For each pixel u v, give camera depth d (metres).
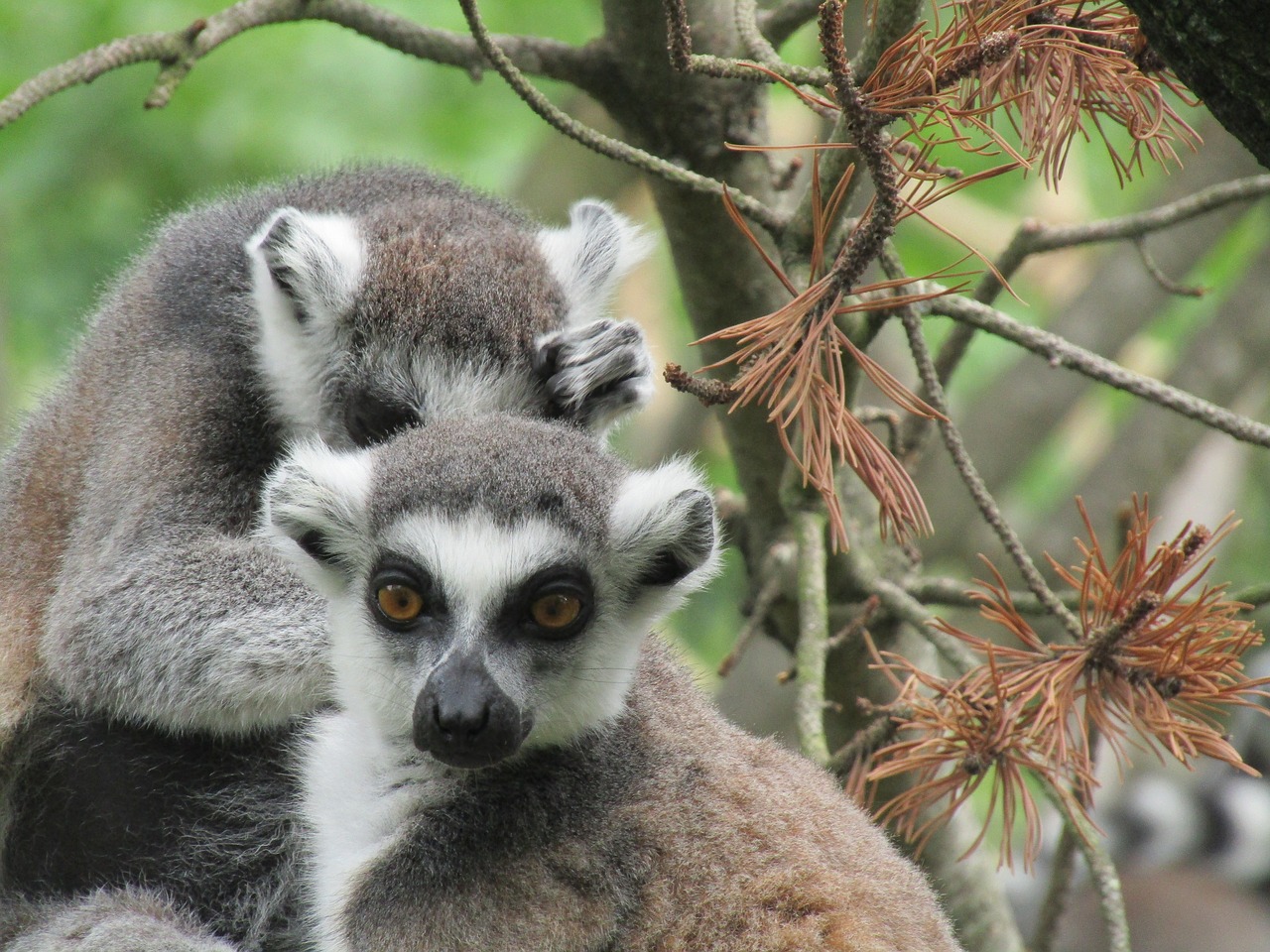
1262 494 23.80
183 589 10.61
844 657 11.69
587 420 11.37
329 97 18.94
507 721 7.95
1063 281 24.16
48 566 11.44
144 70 18.05
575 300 12.38
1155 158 8.94
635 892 7.87
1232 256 23.25
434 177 13.57
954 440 9.62
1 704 10.84
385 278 11.64
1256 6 5.92
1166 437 19.84
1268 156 6.24
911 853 11.12
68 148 17.97
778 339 8.20
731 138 11.63
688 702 9.27
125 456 11.16
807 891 7.78
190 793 10.68
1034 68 8.49
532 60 11.41
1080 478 20.56
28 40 18.05
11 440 12.42
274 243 11.63
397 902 8.00
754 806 8.23
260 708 10.40
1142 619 8.41
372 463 8.88
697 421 21.08
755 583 12.69
